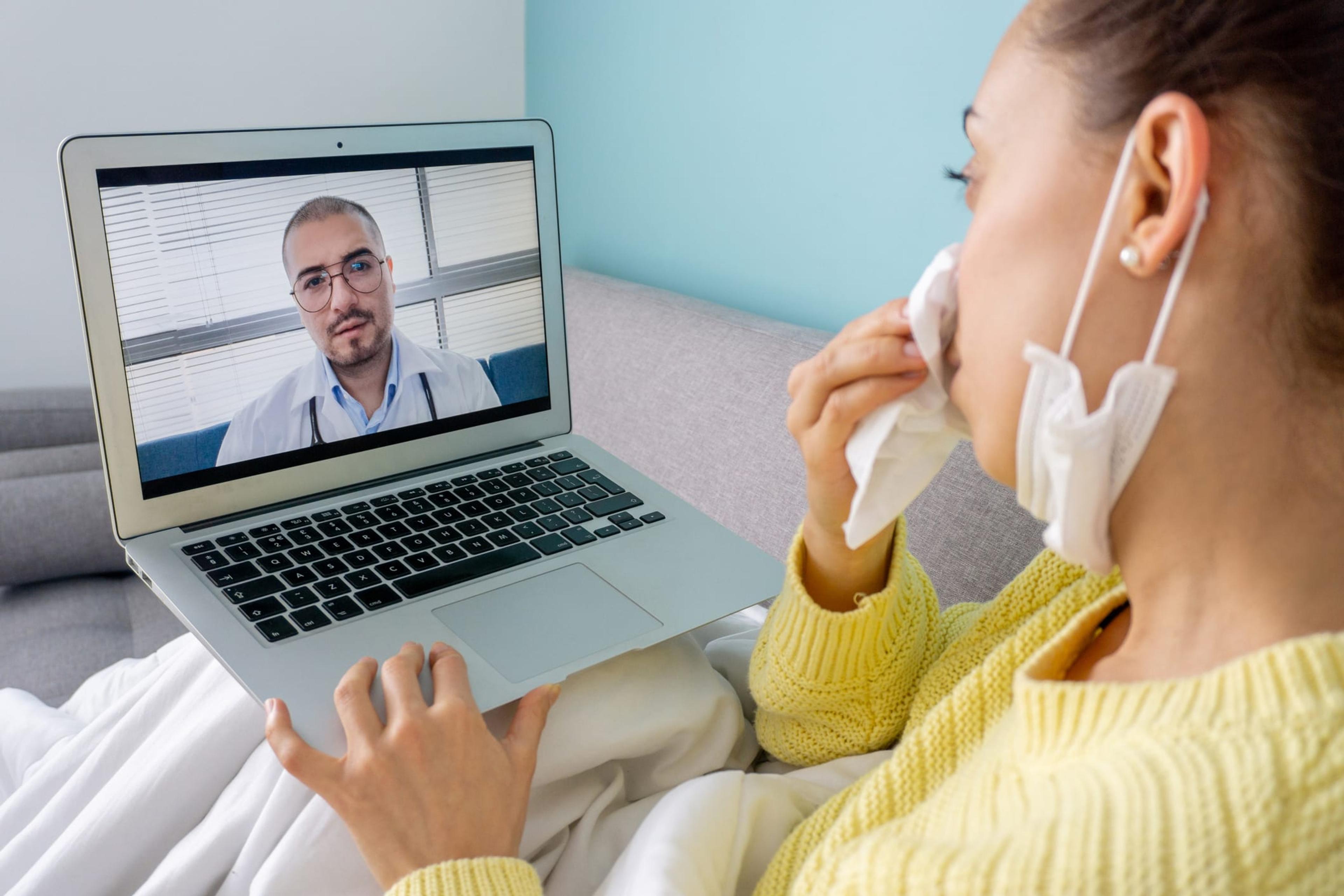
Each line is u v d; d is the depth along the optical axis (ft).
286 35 4.81
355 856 1.67
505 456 2.78
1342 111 0.97
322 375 2.44
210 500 2.30
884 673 1.97
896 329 1.52
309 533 2.30
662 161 4.58
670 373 3.81
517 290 2.77
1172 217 0.99
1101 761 1.08
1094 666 1.32
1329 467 1.06
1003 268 1.14
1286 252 1.01
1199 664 1.14
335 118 5.06
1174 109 0.99
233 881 1.77
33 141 4.45
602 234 5.12
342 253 2.44
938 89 3.31
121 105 4.55
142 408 2.18
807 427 1.68
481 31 5.33
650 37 4.47
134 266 2.14
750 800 1.81
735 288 4.33
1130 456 1.10
